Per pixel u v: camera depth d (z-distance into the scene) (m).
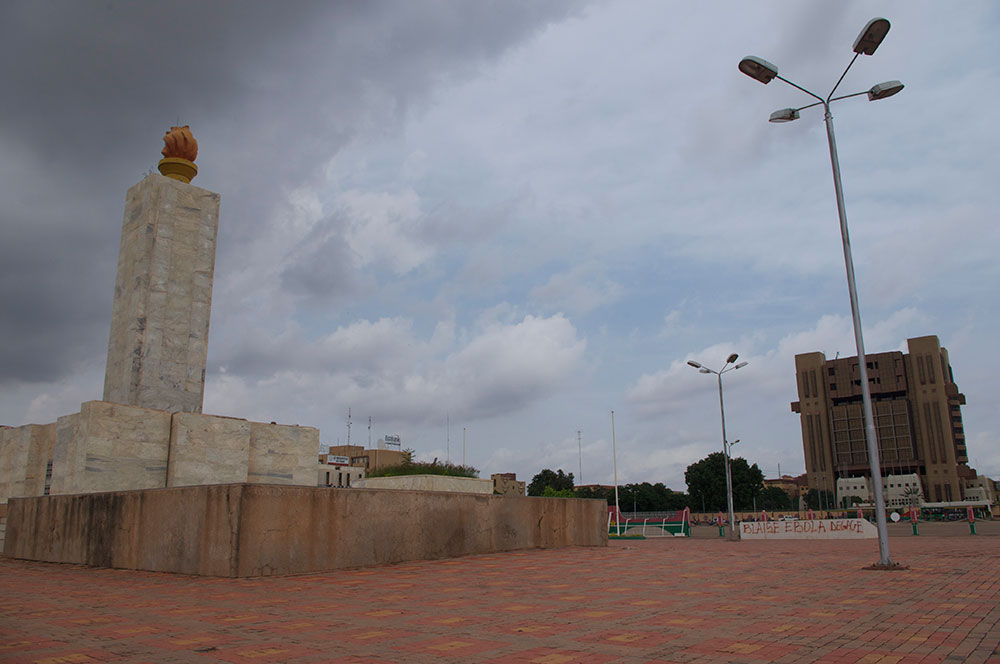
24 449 31.83
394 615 9.03
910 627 7.98
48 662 6.20
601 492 130.38
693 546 26.14
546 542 22.58
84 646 6.95
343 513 16.03
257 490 14.41
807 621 8.42
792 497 192.75
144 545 16.41
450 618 8.75
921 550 22.08
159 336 30.22
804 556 19.83
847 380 161.62
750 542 29.92
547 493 89.25
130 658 6.36
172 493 15.85
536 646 6.91
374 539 16.69
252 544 14.20
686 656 6.45
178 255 31.33
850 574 14.37
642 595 11.06
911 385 154.00
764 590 11.66
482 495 20.36
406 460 48.94
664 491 130.75
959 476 149.00
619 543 29.53
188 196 32.00
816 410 163.88
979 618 8.60
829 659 6.33
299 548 14.98
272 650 6.72
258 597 11.04
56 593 11.76
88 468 25.94
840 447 159.50
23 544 21.73
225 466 29.34
